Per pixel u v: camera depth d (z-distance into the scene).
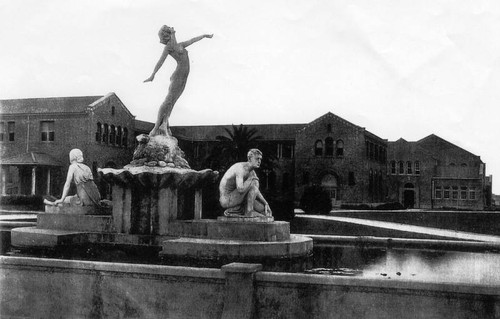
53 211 15.09
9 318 9.73
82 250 13.69
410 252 14.29
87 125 51.81
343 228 26.66
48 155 52.16
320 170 63.28
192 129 74.31
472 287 7.55
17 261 9.74
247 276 8.43
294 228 27.77
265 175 61.12
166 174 13.38
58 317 9.45
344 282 8.09
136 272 9.02
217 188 27.14
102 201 15.88
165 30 14.59
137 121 63.69
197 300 8.70
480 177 72.12
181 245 11.80
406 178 74.00
